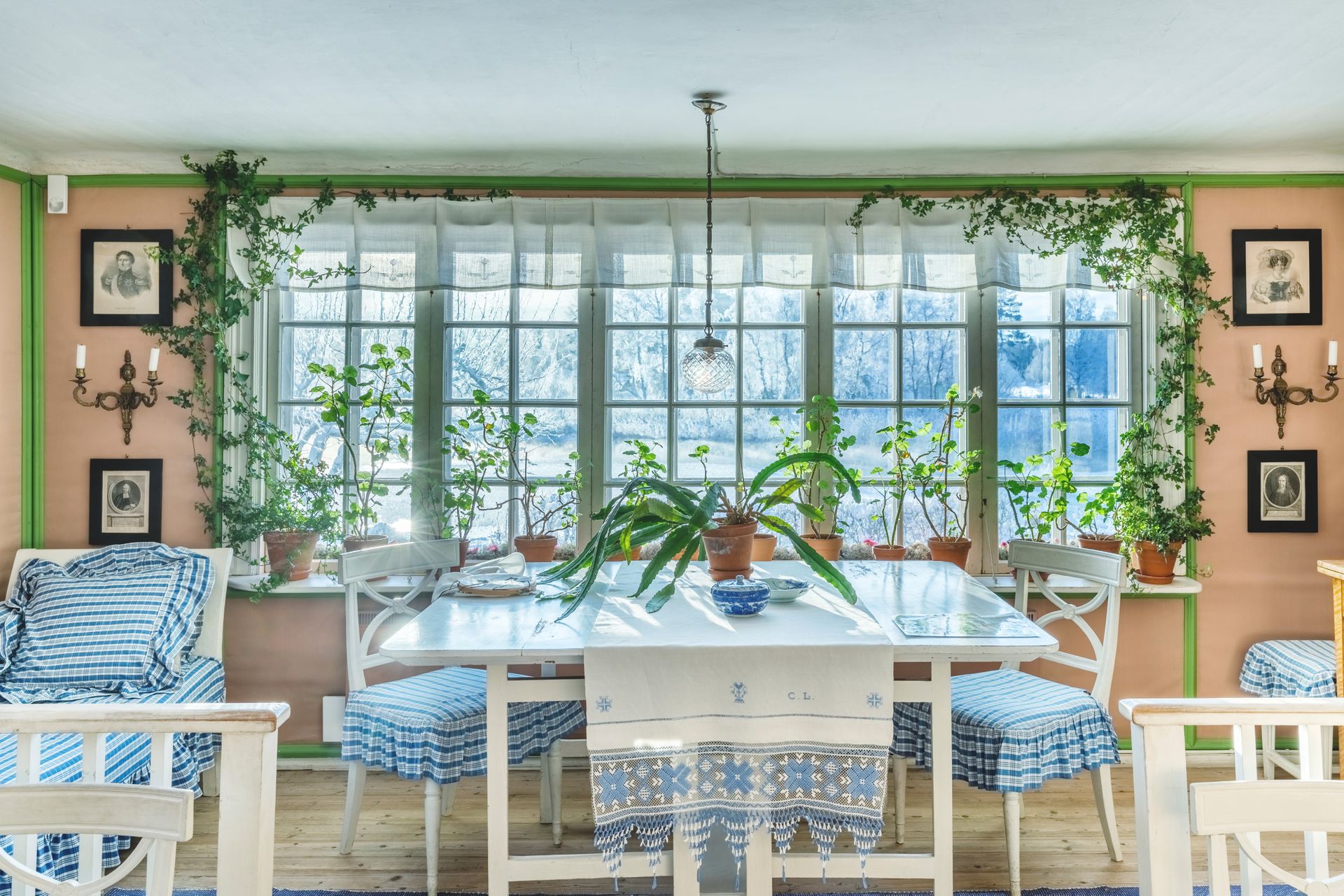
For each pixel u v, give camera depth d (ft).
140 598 10.50
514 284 12.39
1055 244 12.24
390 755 9.15
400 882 9.17
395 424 12.78
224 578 11.59
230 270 12.37
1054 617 10.51
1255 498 12.26
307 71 9.45
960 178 12.42
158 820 4.25
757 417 12.88
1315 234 12.20
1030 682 9.90
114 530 12.30
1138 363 12.73
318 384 12.80
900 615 8.52
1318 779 4.51
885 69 9.43
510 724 9.16
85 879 4.44
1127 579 12.05
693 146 11.93
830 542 11.98
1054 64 9.32
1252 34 8.60
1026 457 12.84
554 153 12.19
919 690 7.85
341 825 10.50
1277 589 12.30
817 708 7.53
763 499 9.74
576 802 11.14
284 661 12.25
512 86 9.90
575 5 7.99
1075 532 12.80
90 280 12.21
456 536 12.71
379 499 12.80
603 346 12.77
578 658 7.52
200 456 12.22
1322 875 4.33
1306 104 10.40
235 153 12.12
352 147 11.97
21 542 12.09
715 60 9.21
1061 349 12.82
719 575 9.29
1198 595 12.30
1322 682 10.69
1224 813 4.28
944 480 12.59
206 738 10.76
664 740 7.51
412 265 12.39
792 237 12.42
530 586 9.73
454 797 10.84
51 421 12.29
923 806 10.97
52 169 12.16
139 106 10.46
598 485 12.81
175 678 10.24
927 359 12.86
